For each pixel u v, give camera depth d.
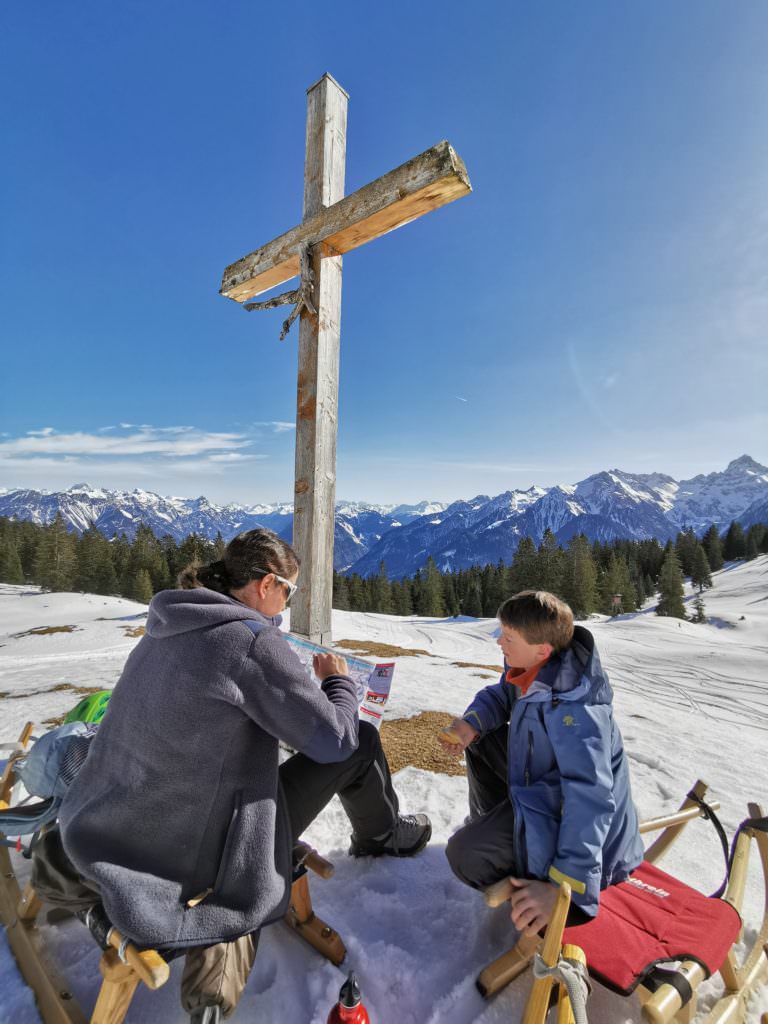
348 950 1.78
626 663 23.05
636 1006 1.63
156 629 1.42
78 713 2.28
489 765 2.25
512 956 1.68
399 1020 1.54
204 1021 1.24
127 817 1.33
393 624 44.91
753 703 12.17
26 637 14.02
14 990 1.56
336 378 3.13
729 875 1.89
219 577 1.65
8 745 2.32
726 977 1.65
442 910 2.04
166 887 1.29
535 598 1.83
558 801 1.73
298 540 2.99
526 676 1.89
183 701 1.32
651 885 1.84
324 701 1.52
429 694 6.12
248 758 1.44
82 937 1.80
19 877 2.11
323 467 3.00
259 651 1.41
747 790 3.54
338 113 3.30
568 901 1.30
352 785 2.05
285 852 1.50
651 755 4.27
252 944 1.44
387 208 2.70
